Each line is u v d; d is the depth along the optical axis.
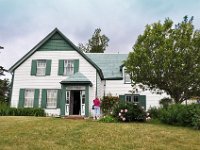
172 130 12.80
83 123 14.37
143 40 18.42
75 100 26.48
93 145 9.67
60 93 24.22
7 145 9.40
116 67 28.86
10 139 10.20
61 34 25.50
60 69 24.84
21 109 21.55
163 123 15.77
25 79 24.94
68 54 25.14
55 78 24.70
